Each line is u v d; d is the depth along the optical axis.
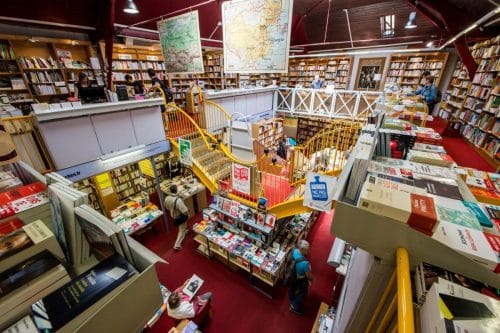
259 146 6.54
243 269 4.61
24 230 1.09
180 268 4.70
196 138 6.04
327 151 4.51
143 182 6.07
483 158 4.96
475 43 7.71
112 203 6.07
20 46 6.55
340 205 1.09
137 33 7.88
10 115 3.62
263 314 3.78
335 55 11.79
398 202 1.03
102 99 4.46
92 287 0.88
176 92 10.66
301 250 3.57
